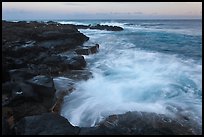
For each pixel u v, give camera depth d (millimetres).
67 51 18500
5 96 9094
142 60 17953
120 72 14859
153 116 8484
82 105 10062
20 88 9156
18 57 13609
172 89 11719
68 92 10969
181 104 9922
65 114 9477
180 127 7918
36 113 8547
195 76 13781
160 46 24375
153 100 10461
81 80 12695
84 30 41625
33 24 25375
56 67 13570
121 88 11992
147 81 13023
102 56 19406
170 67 15836
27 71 10844
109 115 8797
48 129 6492
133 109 9516
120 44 25234
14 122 8031
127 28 52156
